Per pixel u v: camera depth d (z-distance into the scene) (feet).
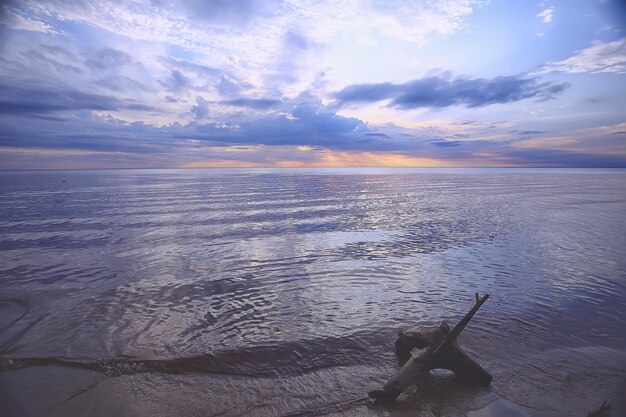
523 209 95.14
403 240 54.80
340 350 20.39
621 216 80.07
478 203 113.09
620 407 14.61
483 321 24.25
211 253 46.96
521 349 20.10
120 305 28.19
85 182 283.38
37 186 222.48
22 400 15.25
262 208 100.58
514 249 47.80
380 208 99.96
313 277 35.91
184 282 34.42
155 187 210.59
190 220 77.15
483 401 15.20
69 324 24.27
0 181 303.27
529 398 15.38
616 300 28.30
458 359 16.08
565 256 43.68
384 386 15.23
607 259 42.01
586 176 431.43
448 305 27.76
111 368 18.28
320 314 26.16
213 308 27.55
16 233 61.52
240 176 448.65
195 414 14.32
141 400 15.39
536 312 25.88
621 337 21.65
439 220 75.87
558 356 19.24
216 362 18.94
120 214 87.25
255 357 19.52
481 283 33.27
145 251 48.14
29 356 19.45
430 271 37.60
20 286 33.17
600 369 17.87
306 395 15.80
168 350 20.35
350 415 14.33
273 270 38.60
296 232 62.64
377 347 20.79
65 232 62.59
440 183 262.26
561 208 97.09
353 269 38.75
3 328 23.48
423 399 15.38
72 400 15.35
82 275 36.91
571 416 14.11
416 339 18.69
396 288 32.22
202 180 321.73
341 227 67.77
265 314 26.22
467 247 49.32
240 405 15.01
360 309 27.12
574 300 28.37
